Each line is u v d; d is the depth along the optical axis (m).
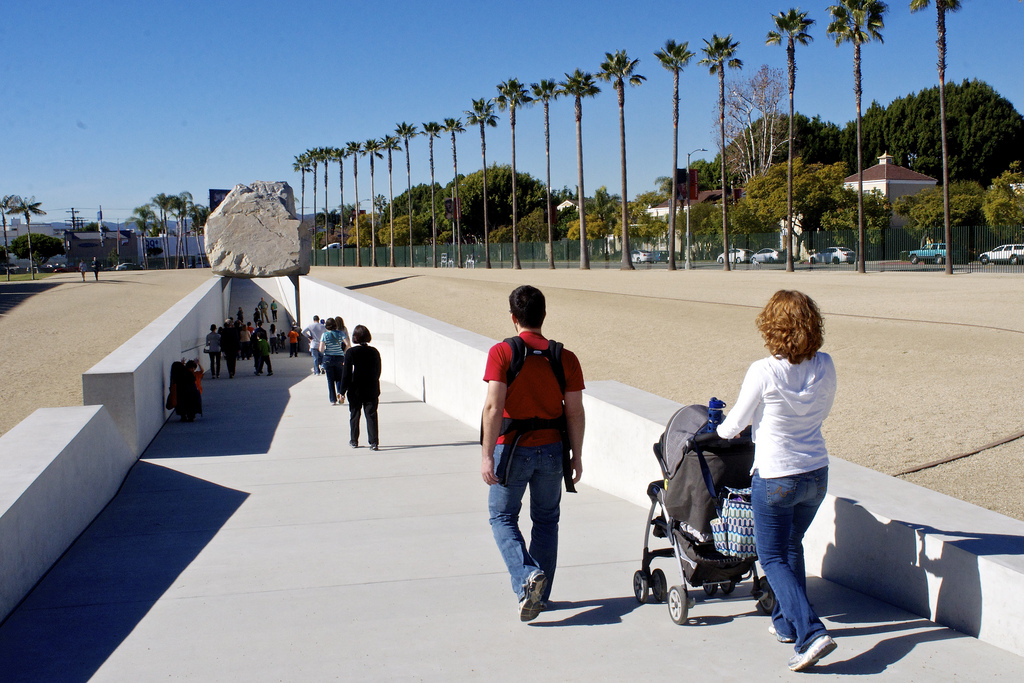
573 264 69.94
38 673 3.38
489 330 26.16
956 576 3.46
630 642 3.56
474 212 100.56
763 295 28.19
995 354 13.12
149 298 45.78
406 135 84.75
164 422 12.30
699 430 3.69
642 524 5.77
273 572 4.81
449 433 10.80
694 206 66.25
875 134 77.19
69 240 123.06
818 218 58.78
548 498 3.95
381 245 113.94
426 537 5.57
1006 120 68.81
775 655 3.37
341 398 10.40
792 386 3.19
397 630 3.79
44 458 5.21
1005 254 40.56
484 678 3.23
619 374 16.45
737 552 3.56
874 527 3.91
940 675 3.07
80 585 4.66
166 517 6.46
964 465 7.23
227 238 39.44
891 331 16.73
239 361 27.59
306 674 3.31
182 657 3.52
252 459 9.16
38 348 26.59
